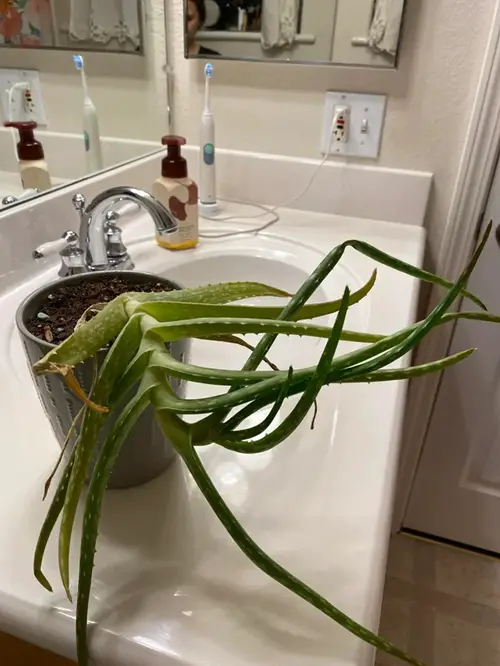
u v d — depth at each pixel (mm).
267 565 285
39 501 404
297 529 382
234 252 932
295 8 948
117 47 950
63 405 392
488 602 1301
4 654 380
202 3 986
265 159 1087
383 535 378
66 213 833
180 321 340
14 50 761
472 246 1070
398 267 374
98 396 331
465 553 1426
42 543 317
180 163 874
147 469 417
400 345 306
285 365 654
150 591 338
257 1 959
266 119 1069
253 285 406
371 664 306
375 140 1025
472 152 980
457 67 938
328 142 1049
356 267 849
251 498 409
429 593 1316
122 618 320
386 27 925
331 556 361
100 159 969
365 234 1001
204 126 1007
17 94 773
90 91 915
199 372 312
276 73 1024
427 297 1150
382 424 490
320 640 310
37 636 326
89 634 313
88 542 297
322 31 956
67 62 852
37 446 464
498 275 1084
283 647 306
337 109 1018
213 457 452
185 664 297
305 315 366
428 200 1054
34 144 798
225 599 334
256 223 1039
